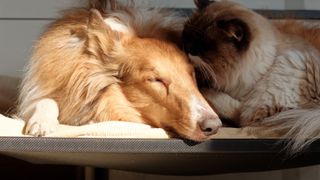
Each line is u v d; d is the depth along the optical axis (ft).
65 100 3.85
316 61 4.35
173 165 3.91
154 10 4.26
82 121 3.84
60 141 3.38
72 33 3.93
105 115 3.80
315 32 4.72
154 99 3.70
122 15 4.03
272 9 5.48
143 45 3.84
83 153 3.43
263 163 3.93
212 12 4.39
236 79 4.36
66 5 4.77
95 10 3.82
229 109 4.29
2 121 3.53
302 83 4.28
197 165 3.93
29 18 5.58
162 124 3.66
